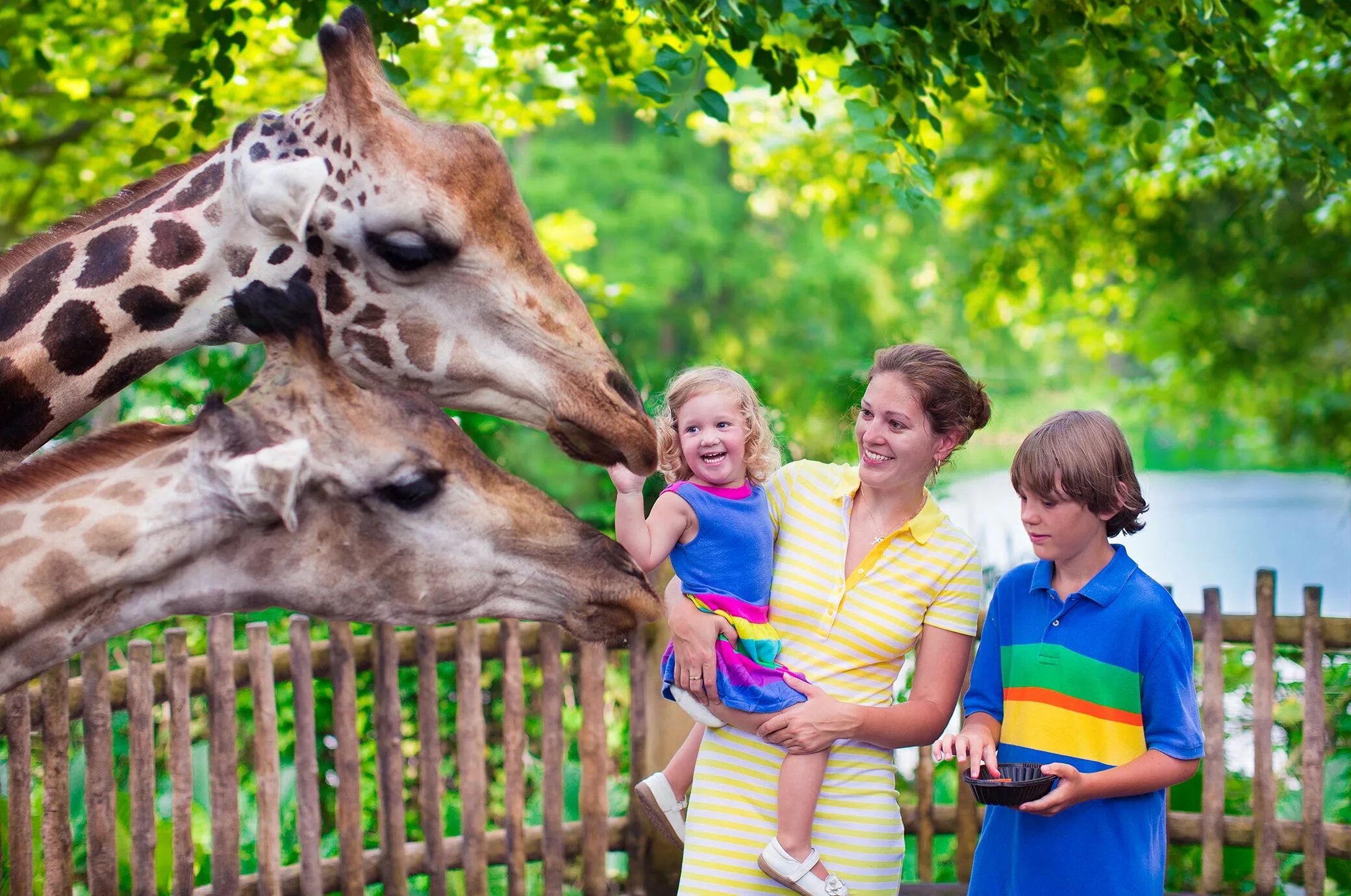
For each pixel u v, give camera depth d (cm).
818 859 256
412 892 489
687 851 270
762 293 1992
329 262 265
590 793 449
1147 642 263
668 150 1945
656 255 1855
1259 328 1182
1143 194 994
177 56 509
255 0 627
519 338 270
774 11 433
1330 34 639
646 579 243
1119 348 1274
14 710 381
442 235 259
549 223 790
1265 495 1773
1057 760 267
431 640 429
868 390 267
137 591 210
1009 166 1012
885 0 473
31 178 820
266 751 409
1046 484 263
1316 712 429
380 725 426
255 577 214
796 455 650
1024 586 283
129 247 275
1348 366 1179
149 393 557
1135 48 545
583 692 448
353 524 215
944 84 478
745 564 269
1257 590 433
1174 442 2256
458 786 544
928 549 267
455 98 763
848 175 1048
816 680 264
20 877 381
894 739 259
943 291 1325
